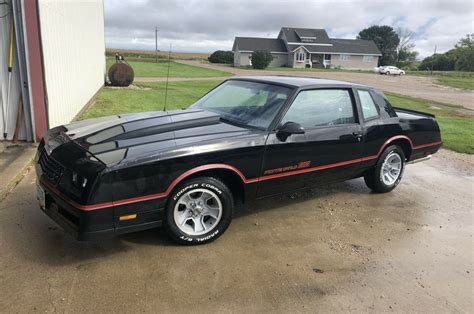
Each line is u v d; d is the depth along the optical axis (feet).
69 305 9.18
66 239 12.10
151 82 73.92
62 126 14.07
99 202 10.21
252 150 12.75
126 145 11.42
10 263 10.66
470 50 246.06
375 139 16.76
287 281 10.78
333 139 15.03
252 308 9.55
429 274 11.68
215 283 10.43
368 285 10.88
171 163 11.16
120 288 9.93
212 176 12.35
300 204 16.43
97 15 55.57
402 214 16.07
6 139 22.59
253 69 185.47
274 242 12.94
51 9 24.02
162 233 12.91
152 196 11.03
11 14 20.81
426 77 181.88
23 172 17.54
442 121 42.39
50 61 23.68
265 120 13.74
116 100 46.44
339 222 14.89
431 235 14.30
